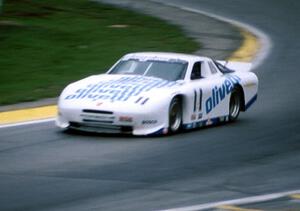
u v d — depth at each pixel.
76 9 90.38
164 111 42.19
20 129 43.84
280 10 100.50
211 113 46.50
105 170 34.47
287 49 78.31
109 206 28.53
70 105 41.97
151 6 97.62
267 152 40.16
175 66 44.97
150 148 39.53
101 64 65.38
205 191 31.44
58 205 28.50
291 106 55.25
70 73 61.75
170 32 81.38
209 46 76.56
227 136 44.03
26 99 52.41
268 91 60.69
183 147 40.28
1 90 54.81
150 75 44.56
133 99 41.66
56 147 39.06
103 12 90.19
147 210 28.03
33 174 33.28
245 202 29.84
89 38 75.75
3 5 86.69
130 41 75.50
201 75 46.31
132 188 31.42
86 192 30.50
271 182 33.62
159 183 32.47
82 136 42.06
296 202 30.12
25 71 61.34
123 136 42.50
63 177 32.88
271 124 48.53
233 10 99.19
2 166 34.72
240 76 49.94
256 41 81.00
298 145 42.25
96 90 42.59
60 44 71.94
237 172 35.34
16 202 28.80
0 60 64.12
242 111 50.62
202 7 100.06
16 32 74.06
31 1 90.81
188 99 43.94
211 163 36.94
